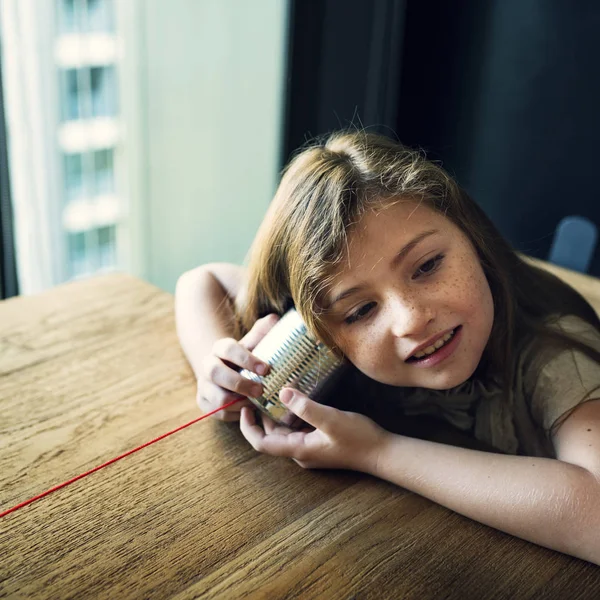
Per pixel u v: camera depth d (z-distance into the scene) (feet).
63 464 2.29
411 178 2.32
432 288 2.21
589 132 4.85
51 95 4.82
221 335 2.76
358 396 2.62
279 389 2.34
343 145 2.55
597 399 2.23
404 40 5.49
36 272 5.17
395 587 1.88
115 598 1.84
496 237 2.68
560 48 4.80
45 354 2.84
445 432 2.51
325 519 2.09
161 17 4.95
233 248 5.25
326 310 2.27
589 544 1.93
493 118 5.29
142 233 5.64
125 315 3.11
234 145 4.97
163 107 5.19
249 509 2.12
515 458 2.10
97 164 5.34
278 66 4.57
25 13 4.56
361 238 2.20
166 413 2.52
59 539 2.02
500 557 1.97
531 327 2.54
